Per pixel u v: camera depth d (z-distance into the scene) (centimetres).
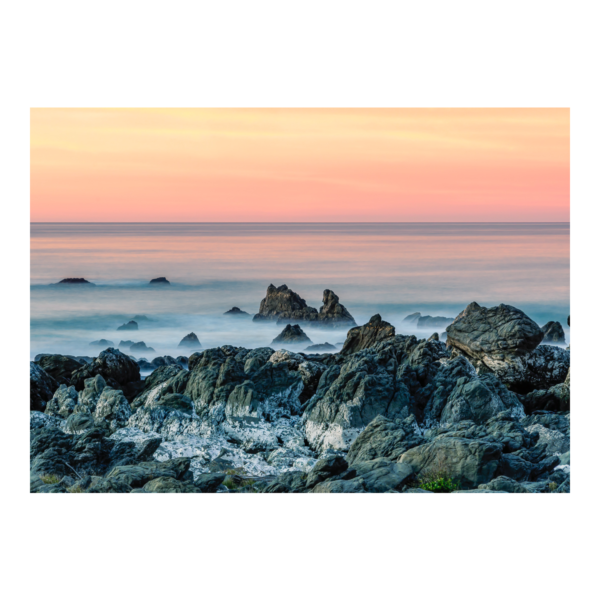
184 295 12362
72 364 4209
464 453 2067
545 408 3306
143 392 3691
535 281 12669
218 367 3372
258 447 2862
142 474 2066
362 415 2819
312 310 9869
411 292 12612
